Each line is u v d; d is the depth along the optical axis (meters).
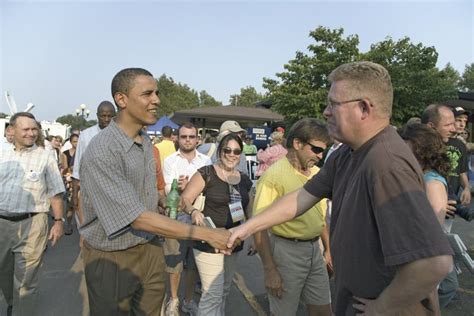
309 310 2.72
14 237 3.26
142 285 2.36
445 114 3.59
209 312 2.91
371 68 1.44
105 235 2.18
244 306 3.93
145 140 2.34
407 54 13.85
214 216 3.07
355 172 1.48
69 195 6.62
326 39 14.68
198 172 3.13
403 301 1.27
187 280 3.66
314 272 2.63
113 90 2.18
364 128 1.44
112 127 2.18
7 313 3.54
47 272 4.75
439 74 13.79
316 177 1.94
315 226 2.54
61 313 3.69
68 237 6.42
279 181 2.51
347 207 1.46
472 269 2.41
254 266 5.12
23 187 3.26
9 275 3.38
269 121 16.91
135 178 2.19
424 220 1.21
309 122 2.51
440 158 2.48
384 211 1.27
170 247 3.54
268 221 2.01
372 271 1.39
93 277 2.23
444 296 3.09
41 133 3.82
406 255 1.21
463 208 3.24
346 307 1.56
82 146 4.20
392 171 1.28
